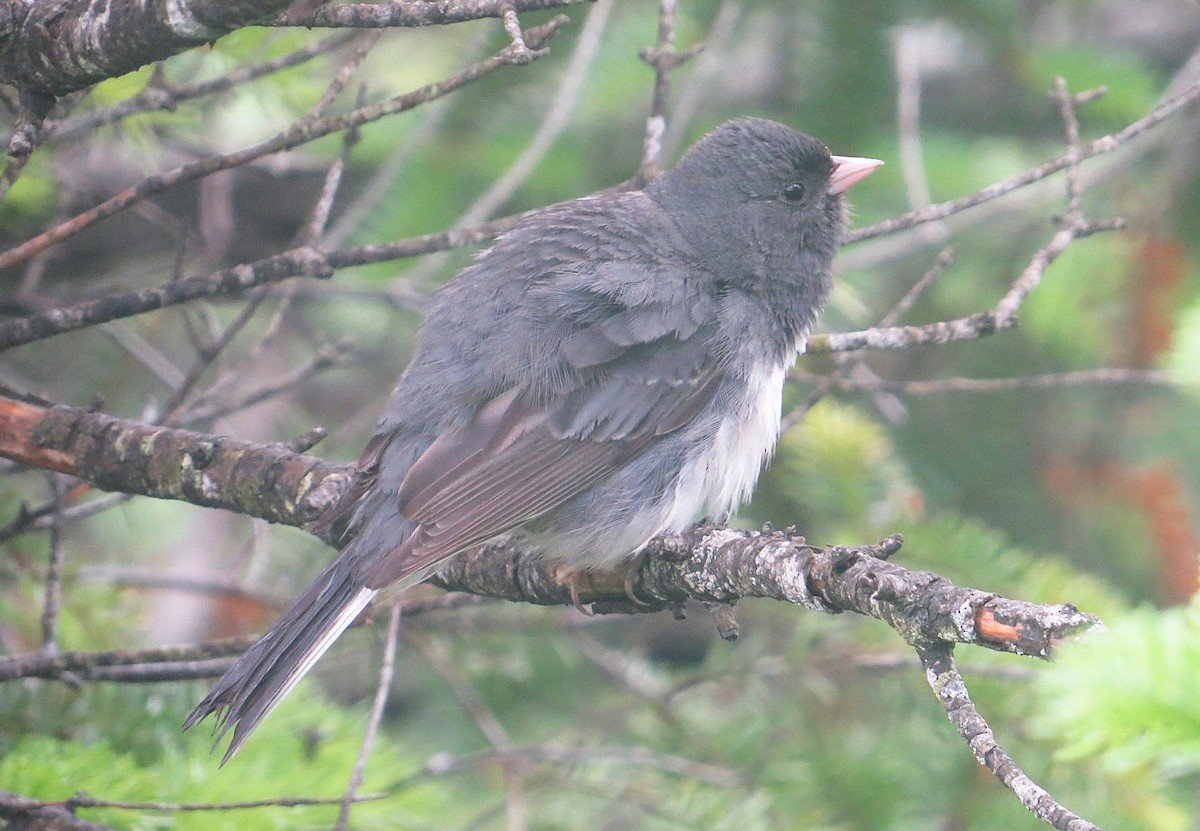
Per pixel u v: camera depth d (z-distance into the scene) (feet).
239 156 24.59
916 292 29.68
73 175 38.88
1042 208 39.24
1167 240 37.70
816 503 33.40
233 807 21.45
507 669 38.09
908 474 36.32
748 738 33.22
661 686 35.55
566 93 33.27
